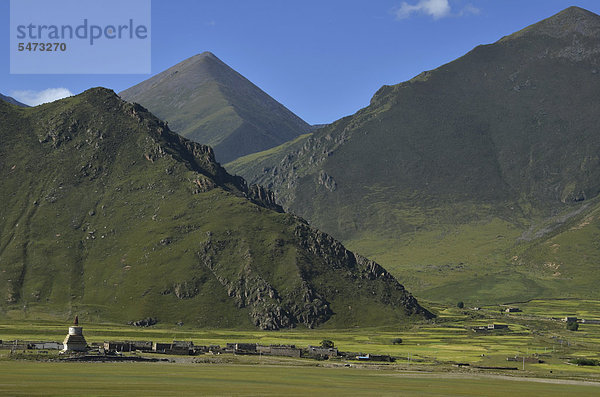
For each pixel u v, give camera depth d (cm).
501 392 17412
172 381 16400
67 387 14425
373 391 16312
